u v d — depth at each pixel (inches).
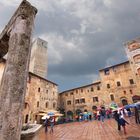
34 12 171.8
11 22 170.4
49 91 1365.7
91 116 1135.0
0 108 115.5
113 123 597.0
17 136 108.5
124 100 1150.3
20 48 136.9
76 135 397.1
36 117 1123.3
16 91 120.5
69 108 1540.4
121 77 1220.5
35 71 1568.7
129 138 279.9
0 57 230.1
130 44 1094.4
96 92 1405.0
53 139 350.3
